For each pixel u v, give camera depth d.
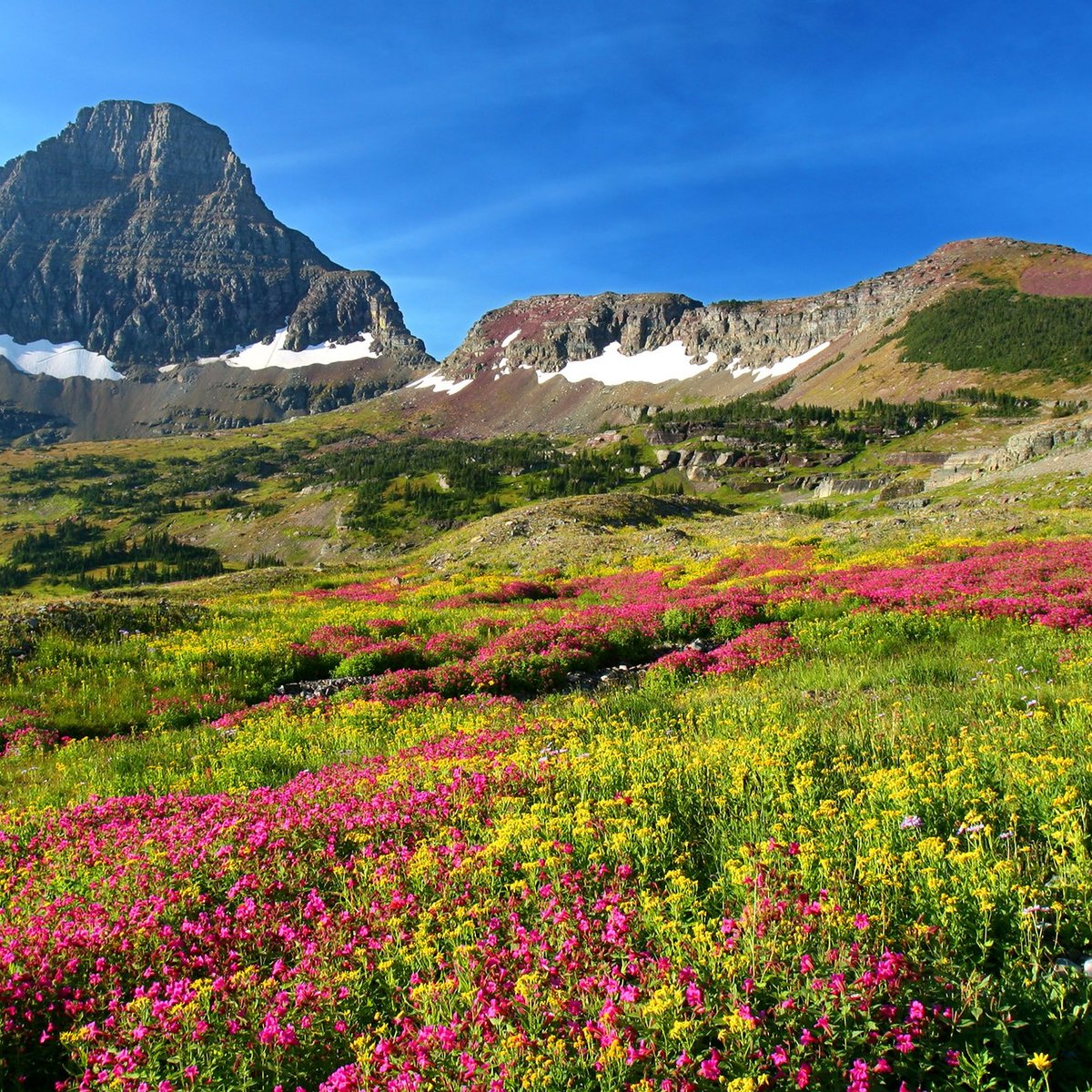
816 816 6.50
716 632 21.28
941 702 10.54
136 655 21.19
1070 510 46.91
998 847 5.67
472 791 8.21
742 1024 3.85
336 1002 4.69
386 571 58.78
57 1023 4.98
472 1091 3.69
